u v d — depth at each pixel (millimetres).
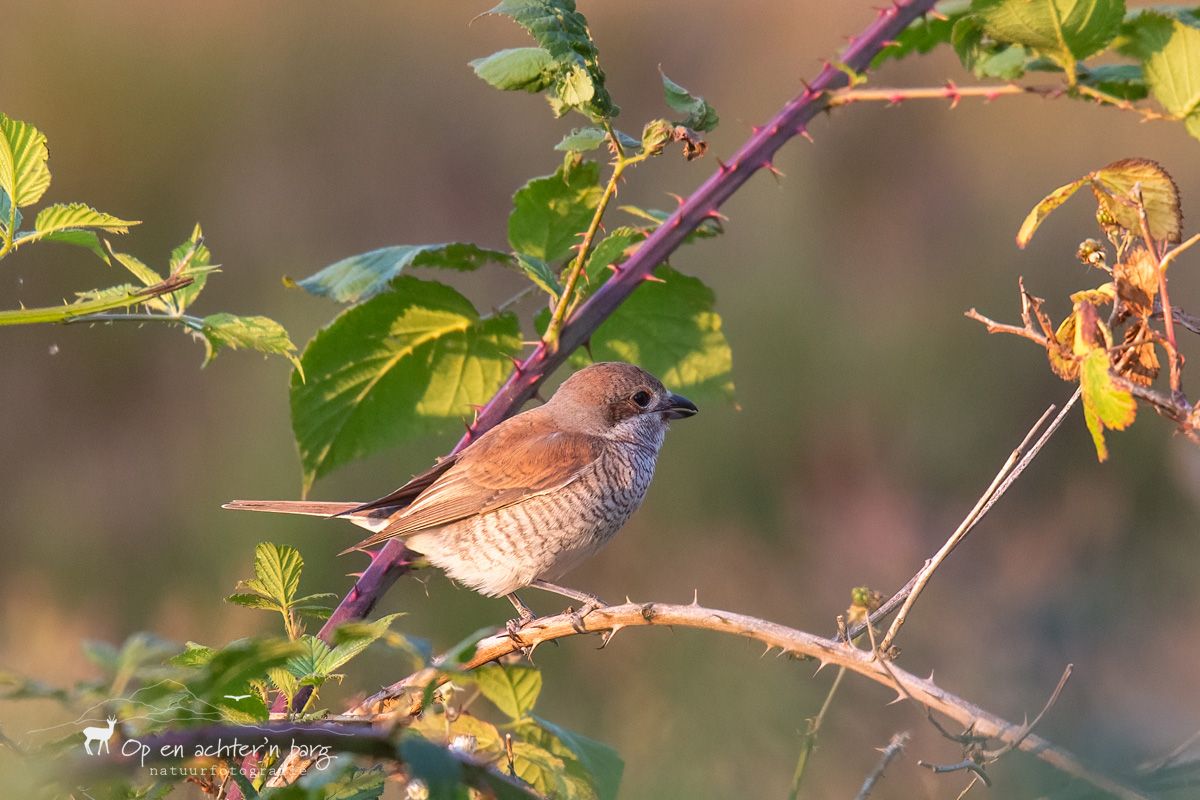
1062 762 3973
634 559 12570
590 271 5902
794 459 13961
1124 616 11289
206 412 14445
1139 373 4773
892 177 17984
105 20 18703
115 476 13773
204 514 12484
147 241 16859
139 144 17531
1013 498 13711
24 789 2801
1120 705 9078
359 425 6277
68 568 12438
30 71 17750
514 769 4359
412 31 20344
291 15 19969
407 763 3162
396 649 3314
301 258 16781
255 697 3645
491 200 18750
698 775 7891
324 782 3275
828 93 5941
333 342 6098
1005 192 17641
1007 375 14656
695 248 16328
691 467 13453
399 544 5785
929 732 8508
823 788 7738
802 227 16703
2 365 15086
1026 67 6078
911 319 15297
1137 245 4762
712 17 21906
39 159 4004
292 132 18688
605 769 4719
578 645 10352
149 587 12109
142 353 15164
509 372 6379
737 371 14539
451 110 19391
